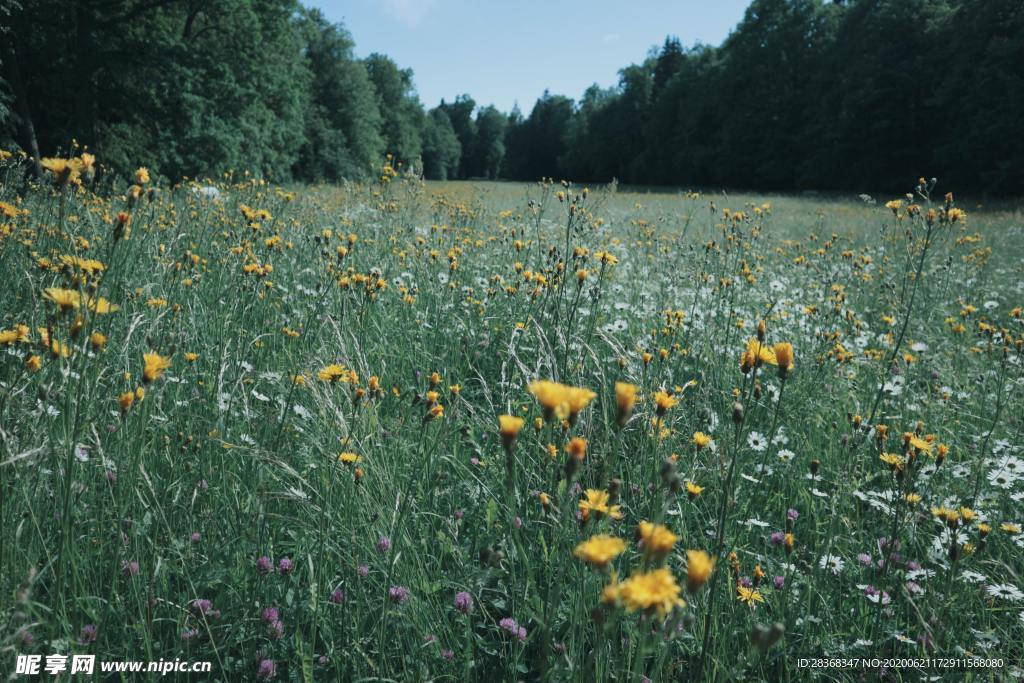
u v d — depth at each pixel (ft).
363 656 6.16
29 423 7.13
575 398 4.69
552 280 13.33
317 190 42.04
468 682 6.15
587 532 5.37
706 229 34.50
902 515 8.38
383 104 224.33
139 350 9.64
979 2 121.60
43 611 6.06
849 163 151.84
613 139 268.21
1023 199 88.89
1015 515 9.79
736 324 16.02
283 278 17.97
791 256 30.94
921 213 11.48
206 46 85.15
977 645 7.04
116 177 21.58
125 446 7.41
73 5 72.18
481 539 8.29
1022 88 112.06
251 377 10.68
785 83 177.47
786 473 10.36
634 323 16.79
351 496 7.61
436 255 17.83
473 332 14.76
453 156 351.46
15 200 16.83
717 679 6.37
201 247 18.54
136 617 6.48
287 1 92.53
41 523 6.77
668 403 7.82
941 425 12.08
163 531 7.18
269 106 101.30
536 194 24.66
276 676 6.28
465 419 10.84
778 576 8.02
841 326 18.86
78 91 74.95
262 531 6.96
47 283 10.55
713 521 8.15
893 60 144.97
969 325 19.20
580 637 5.66
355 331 12.90
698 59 222.89
